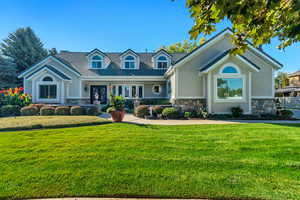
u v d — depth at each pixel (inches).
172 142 225.6
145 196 109.6
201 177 131.8
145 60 850.8
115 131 290.8
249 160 164.7
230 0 86.1
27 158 168.4
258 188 116.5
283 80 1438.2
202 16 103.2
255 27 109.7
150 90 794.8
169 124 366.6
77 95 676.1
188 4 103.2
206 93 502.6
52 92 619.8
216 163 157.9
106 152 186.7
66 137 249.8
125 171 141.8
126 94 789.2
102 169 145.3
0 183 123.0
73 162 159.8
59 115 506.9
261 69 522.3
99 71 746.2
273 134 265.9
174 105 527.5
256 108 517.3
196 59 518.0
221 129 306.5
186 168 147.9
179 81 514.0
